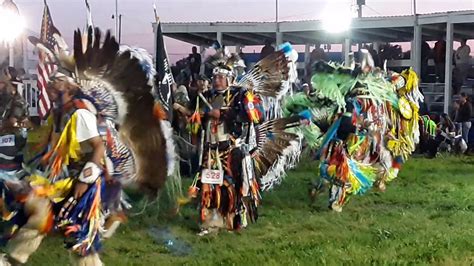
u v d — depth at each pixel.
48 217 4.64
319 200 8.96
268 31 18.64
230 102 6.84
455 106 16.17
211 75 7.16
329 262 5.80
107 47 4.86
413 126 10.13
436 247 6.36
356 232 7.13
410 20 17.91
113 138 4.95
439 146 15.76
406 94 10.17
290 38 20.09
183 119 8.66
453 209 8.50
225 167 6.93
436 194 9.61
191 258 6.11
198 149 7.18
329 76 8.41
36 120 10.81
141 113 5.04
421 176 11.42
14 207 4.77
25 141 6.01
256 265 5.78
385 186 10.05
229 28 18.64
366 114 8.90
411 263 5.77
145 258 6.10
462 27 18.38
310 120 7.87
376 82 9.23
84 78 4.85
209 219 6.98
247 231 7.12
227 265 5.79
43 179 4.73
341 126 8.33
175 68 15.13
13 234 4.73
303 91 9.41
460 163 13.71
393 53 19.67
